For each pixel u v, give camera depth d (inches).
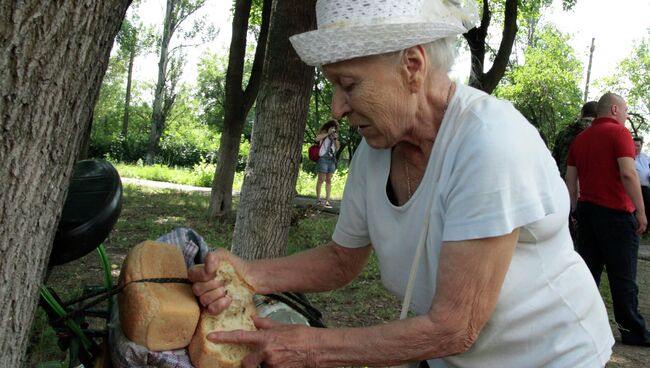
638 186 194.7
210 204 394.3
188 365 60.5
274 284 74.7
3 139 51.7
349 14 58.3
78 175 71.0
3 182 52.6
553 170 62.7
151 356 58.9
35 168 53.9
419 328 58.8
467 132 60.4
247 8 372.2
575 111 1187.9
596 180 200.5
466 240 57.9
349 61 58.9
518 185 57.7
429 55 61.4
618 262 200.5
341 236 77.3
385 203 70.0
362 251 79.0
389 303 236.7
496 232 56.6
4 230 53.6
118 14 56.8
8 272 54.9
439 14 60.7
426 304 69.4
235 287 65.6
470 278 58.2
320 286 78.2
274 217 215.8
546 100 1166.3
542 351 65.5
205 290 62.0
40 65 51.3
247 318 64.2
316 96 852.0
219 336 60.4
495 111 61.1
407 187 68.4
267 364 61.1
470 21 66.0
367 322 213.8
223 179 391.2
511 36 385.7
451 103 62.3
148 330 58.5
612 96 202.7
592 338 67.4
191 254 71.4
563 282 65.5
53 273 222.8
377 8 57.8
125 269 63.8
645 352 198.1
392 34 56.7
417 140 65.1
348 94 61.6
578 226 210.4
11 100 50.9
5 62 49.9
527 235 62.6
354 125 64.4
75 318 69.0
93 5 52.9
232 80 380.5
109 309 71.2
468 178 58.2
